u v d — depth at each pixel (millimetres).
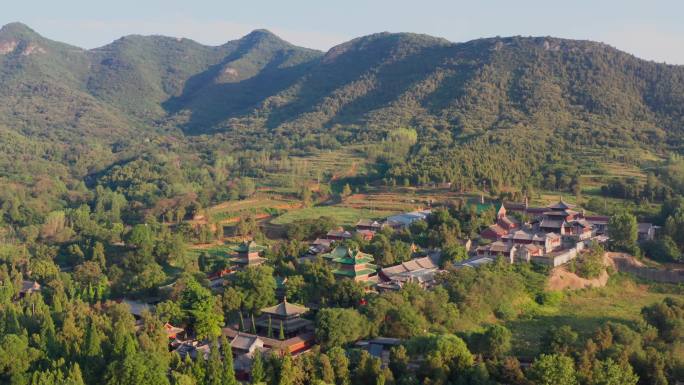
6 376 116812
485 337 129125
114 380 111375
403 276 175500
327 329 132875
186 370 114438
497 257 183250
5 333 131750
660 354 120625
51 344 126500
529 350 135625
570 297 176000
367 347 133625
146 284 179875
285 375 112188
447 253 192375
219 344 137625
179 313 146375
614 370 111000
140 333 133125
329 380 113438
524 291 172250
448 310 149375
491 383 112500
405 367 119875
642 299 178875
